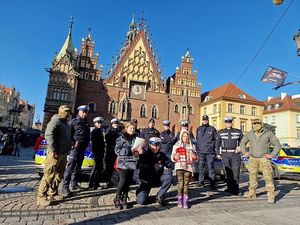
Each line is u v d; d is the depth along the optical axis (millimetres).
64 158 6441
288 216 5574
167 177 6371
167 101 48438
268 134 7648
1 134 24984
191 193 8133
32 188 7707
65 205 5918
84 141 7516
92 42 46688
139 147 6113
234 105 47375
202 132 9469
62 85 42625
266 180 7277
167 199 7039
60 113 6363
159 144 6660
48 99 41812
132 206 6141
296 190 9500
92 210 5609
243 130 47281
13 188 7574
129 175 6121
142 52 48656
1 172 10695
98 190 7879
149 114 46812
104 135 8750
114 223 4754
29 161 16234
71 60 43906
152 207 6125
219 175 11281
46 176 5949
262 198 7727
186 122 7781
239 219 5273
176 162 6355
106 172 8617
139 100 46812
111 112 45219
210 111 49219
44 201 5859
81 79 44906
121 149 6133
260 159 7609
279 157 13297
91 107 44500
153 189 8445
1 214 5004
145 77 48031
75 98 42969
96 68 46000
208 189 9000
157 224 4797
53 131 6027
